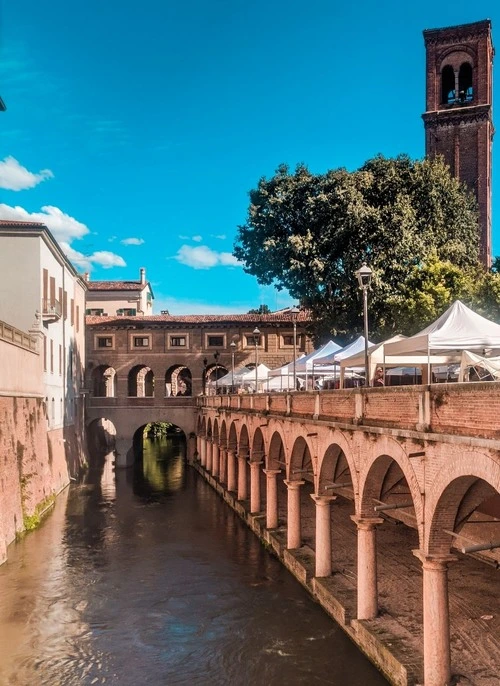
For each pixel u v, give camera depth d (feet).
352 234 162.20
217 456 188.34
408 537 102.37
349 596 76.13
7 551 112.47
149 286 333.42
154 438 340.39
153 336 240.73
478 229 205.16
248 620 78.18
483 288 141.59
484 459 42.47
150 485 190.19
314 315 175.94
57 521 138.51
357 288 158.71
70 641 74.54
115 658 69.92
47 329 166.71
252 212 177.99
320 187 171.42
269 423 112.57
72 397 206.39
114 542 119.65
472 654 60.13
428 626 52.54
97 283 306.14
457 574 81.97
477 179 228.84
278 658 67.10
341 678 61.77
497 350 86.58
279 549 103.40
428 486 51.21
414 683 55.16
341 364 104.99
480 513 85.25
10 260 161.17
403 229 155.53
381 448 60.70
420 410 51.90
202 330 241.14
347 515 123.85
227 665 67.00
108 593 90.63
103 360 239.50
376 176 169.58
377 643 62.59
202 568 100.94
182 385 357.82
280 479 166.71
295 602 82.99
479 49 232.94
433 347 77.87
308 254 166.40
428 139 235.20
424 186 164.86
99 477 206.90
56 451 175.73
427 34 236.63
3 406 116.57
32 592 91.35
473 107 229.25
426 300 142.00
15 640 75.05
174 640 73.87
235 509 145.89
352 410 69.05
